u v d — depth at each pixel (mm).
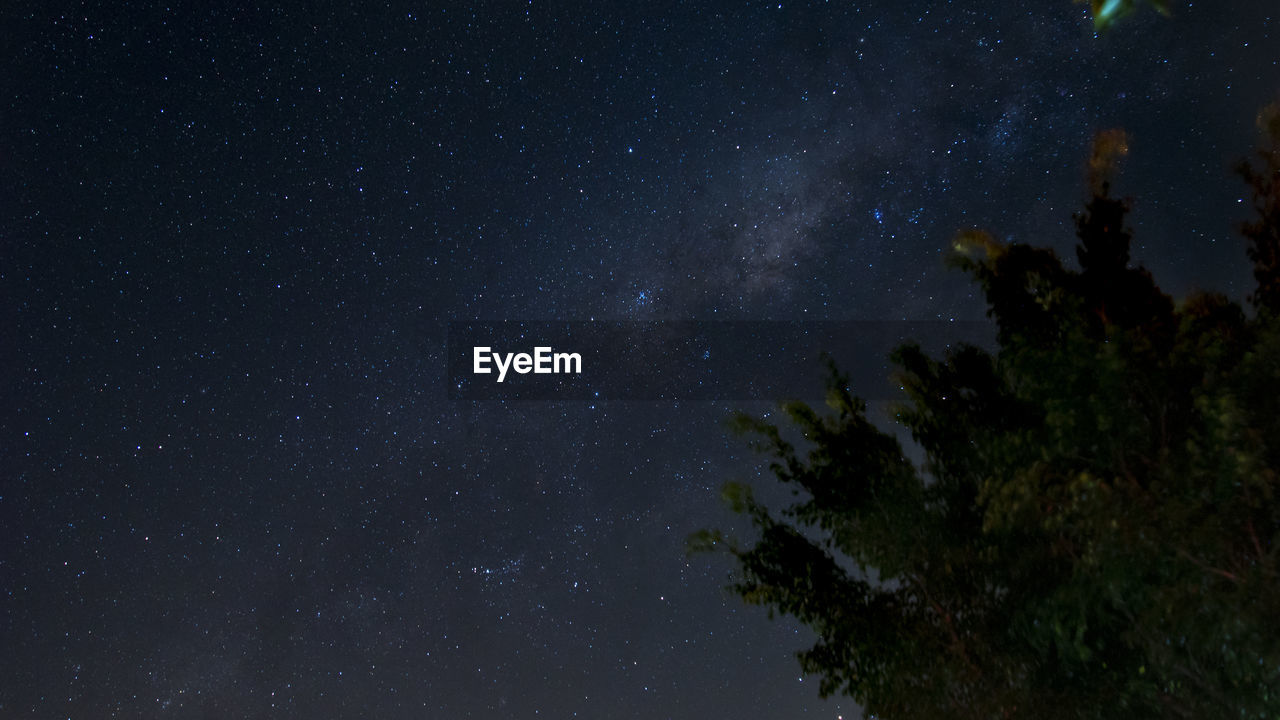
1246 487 4180
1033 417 5297
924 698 5402
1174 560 4348
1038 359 4941
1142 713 4766
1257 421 4238
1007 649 5285
